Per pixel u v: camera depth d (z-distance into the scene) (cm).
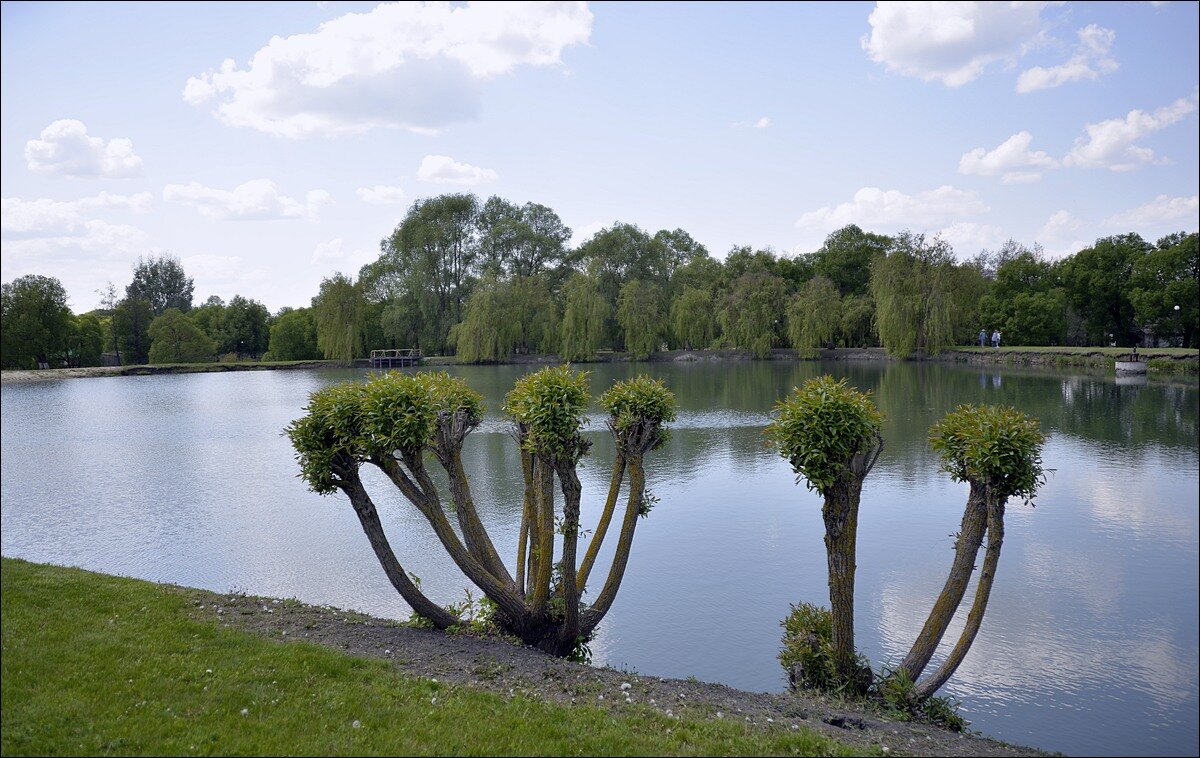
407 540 1744
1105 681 995
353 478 1056
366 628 1013
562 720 721
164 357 9125
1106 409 3678
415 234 8356
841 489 902
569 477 1012
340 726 682
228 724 674
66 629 876
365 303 8775
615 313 8881
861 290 9131
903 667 883
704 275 9338
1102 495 1984
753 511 1941
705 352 8831
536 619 1062
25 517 2019
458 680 829
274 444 3275
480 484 2283
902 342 7281
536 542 1146
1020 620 1201
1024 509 1858
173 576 1516
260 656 830
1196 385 4694
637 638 1197
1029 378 5444
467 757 640
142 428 3819
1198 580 1352
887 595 1338
